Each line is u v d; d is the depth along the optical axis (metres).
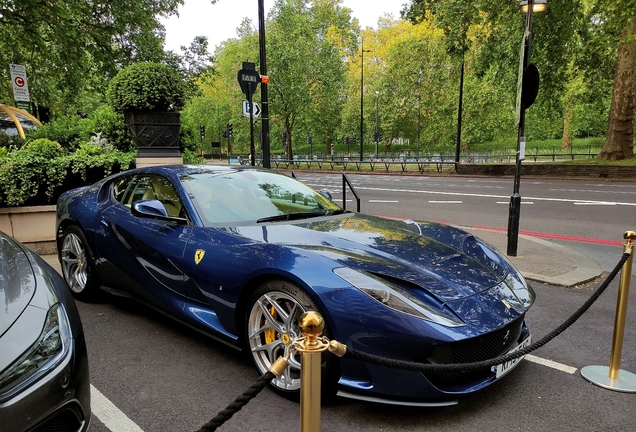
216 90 71.81
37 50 13.28
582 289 5.06
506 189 16.78
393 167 34.31
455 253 3.16
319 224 3.45
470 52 36.47
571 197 13.75
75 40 13.89
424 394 2.38
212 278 3.04
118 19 14.62
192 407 2.65
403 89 45.47
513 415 2.59
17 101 8.28
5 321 1.86
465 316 2.48
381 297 2.44
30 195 6.41
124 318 4.06
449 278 2.74
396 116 47.31
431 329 2.33
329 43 47.25
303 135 50.12
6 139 9.64
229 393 2.80
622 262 2.94
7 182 6.19
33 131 9.92
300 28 44.16
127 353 3.36
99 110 9.47
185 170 3.99
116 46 16.20
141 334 3.71
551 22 20.31
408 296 2.49
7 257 2.38
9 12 11.09
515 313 2.68
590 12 20.84
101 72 15.94
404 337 2.33
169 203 3.69
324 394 2.61
